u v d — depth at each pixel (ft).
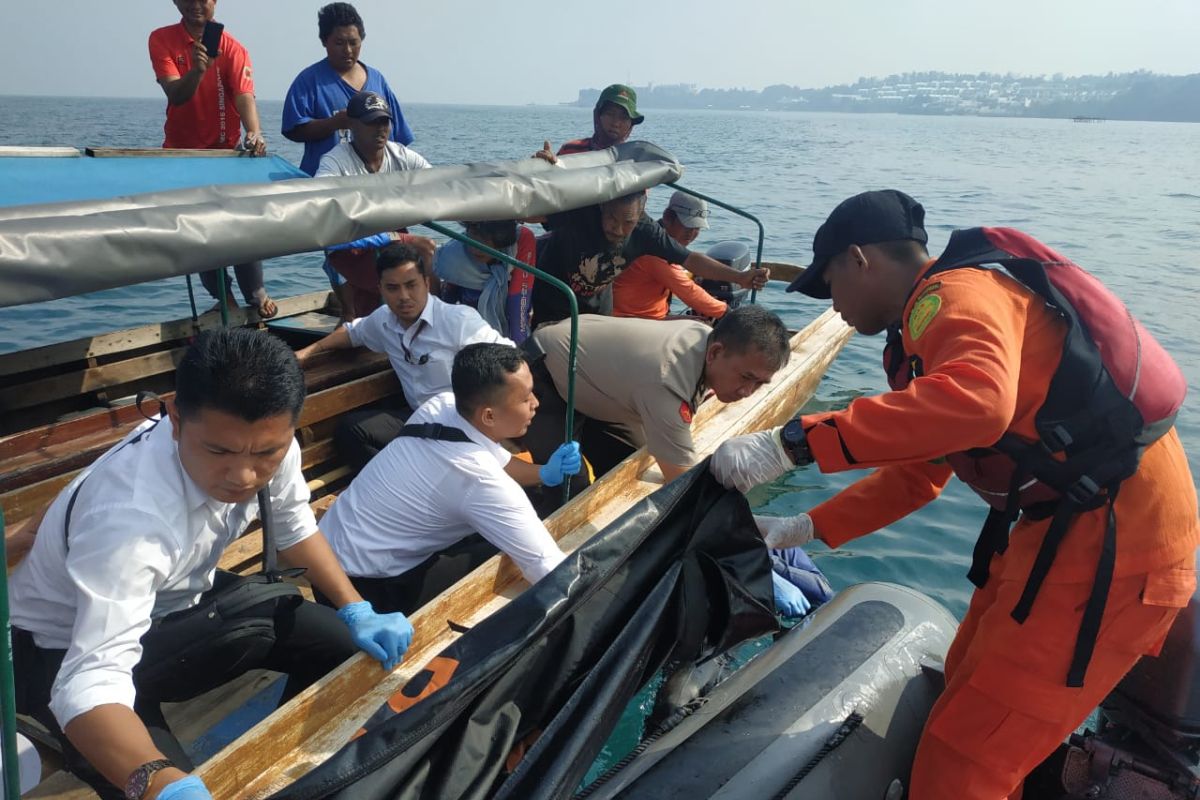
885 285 7.02
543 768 6.59
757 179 99.09
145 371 15.38
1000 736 6.81
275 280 37.91
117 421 12.18
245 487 6.18
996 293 6.24
